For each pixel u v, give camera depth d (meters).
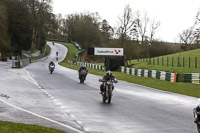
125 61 84.88
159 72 54.41
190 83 46.34
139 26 126.69
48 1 163.88
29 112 17.12
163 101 25.44
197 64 71.25
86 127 13.86
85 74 41.97
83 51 196.62
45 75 53.38
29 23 163.88
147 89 37.44
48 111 17.89
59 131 12.14
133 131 13.31
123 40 142.50
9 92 26.84
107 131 13.20
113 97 27.22
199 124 12.65
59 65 110.88
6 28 141.50
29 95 25.59
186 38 154.12
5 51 139.00
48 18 168.88
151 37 124.50
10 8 159.62
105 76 23.97
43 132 11.52
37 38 198.50
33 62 119.56
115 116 17.09
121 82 47.78
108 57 83.88
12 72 54.03
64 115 16.80
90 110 19.00
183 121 16.09
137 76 60.81
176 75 49.19
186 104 23.84
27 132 11.29
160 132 13.22
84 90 32.50
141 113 18.48
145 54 132.00
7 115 15.78
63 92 29.59
